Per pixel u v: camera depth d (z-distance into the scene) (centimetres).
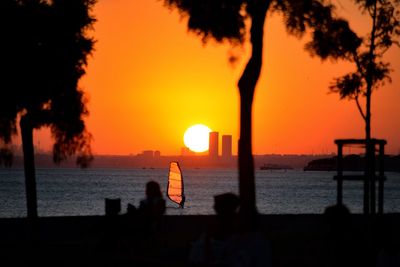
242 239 2794
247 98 6375
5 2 6912
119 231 5625
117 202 5672
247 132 6319
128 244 5662
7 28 6900
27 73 6975
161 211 5722
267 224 8425
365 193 6700
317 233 7381
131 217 5678
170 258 5325
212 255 3231
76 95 7388
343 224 3338
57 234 7106
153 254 5516
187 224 7969
